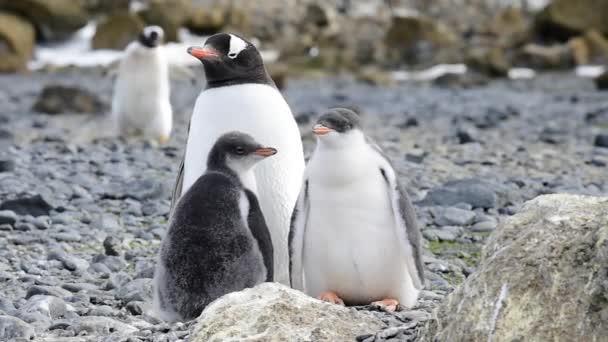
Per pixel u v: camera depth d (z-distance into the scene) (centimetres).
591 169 3297
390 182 1545
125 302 1698
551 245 1171
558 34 8400
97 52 8356
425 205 2577
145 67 3816
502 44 8500
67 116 5097
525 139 4094
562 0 8356
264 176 1686
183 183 1688
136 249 2144
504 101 5962
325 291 1619
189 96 6284
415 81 7544
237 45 1709
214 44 1705
